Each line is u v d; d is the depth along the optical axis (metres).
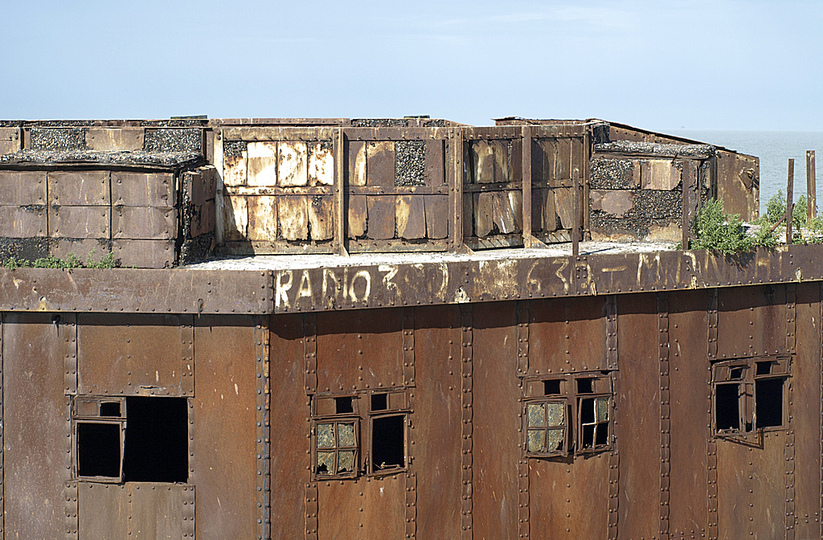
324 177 13.59
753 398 13.98
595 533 13.15
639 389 13.30
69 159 11.84
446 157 13.78
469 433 12.44
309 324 11.59
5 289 11.51
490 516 12.66
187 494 11.71
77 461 11.87
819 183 59.41
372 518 12.05
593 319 12.98
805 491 14.48
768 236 13.75
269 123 16.64
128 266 11.94
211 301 11.21
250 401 11.45
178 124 15.88
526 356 12.69
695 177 15.27
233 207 13.55
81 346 11.69
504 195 14.51
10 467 11.96
